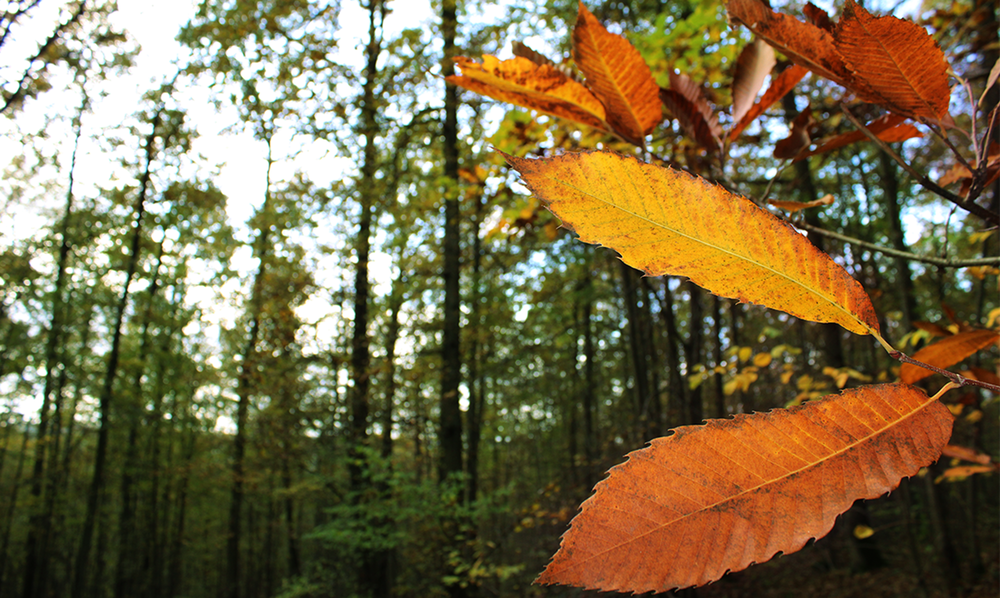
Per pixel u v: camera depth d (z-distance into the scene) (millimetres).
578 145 2471
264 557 26109
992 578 6883
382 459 7270
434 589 7121
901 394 304
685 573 244
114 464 18797
